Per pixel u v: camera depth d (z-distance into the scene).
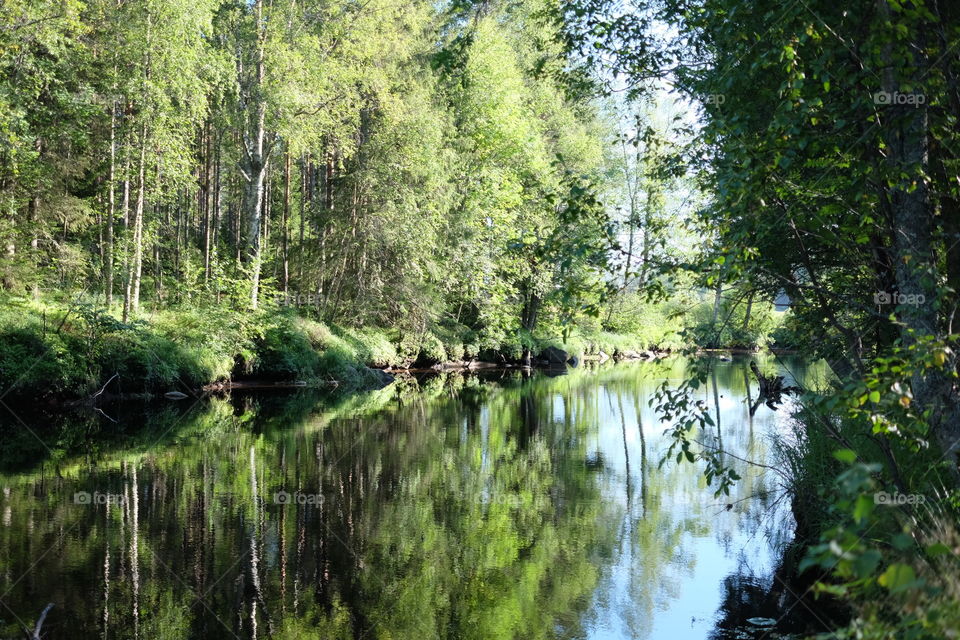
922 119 3.87
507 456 10.92
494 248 26.02
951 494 4.12
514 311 31.67
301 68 19.58
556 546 6.69
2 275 16.31
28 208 18.80
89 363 15.11
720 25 4.98
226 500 8.13
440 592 5.64
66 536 6.72
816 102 3.82
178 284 19.83
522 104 28.89
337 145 22.17
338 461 10.38
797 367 18.00
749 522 7.16
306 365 20.17
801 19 3.88
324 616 5.16
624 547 6.61
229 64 18.11
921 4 3.46
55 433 11.97
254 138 20.78
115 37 16.59
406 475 9.59
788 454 7.32
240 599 5.45
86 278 19.64
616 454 11.02
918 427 3.49
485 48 25.69
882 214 4.25
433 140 23.55
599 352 36.78
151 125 16.98
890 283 4.69
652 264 5.00
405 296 23.72
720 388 18.83
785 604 5.25
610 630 4.91
